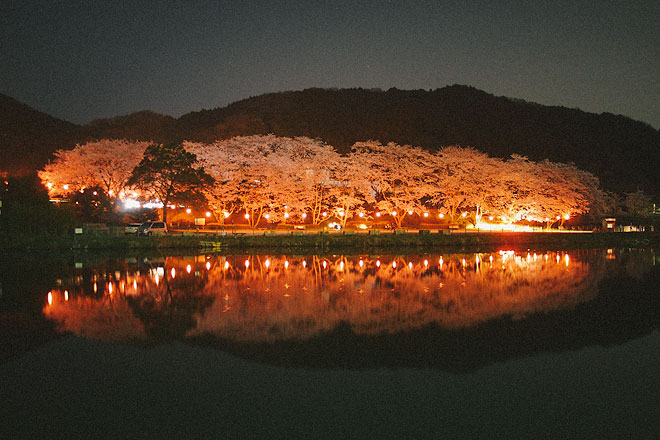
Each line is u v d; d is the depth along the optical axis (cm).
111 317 2016
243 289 2655
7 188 5119
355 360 1523
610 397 1259
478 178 6506
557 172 7394
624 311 2188
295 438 1038
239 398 1239
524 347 1662
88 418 1123
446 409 1185
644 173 13488
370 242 5303
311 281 2941
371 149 7056
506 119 16988
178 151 5334
